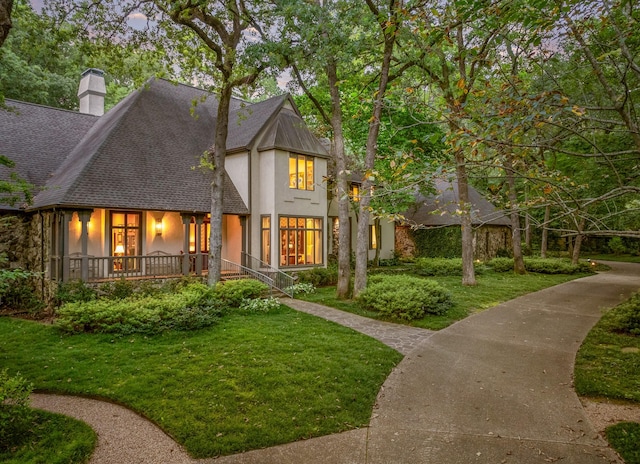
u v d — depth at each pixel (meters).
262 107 19.33
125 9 11.65
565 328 9.66
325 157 18.98
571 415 5.28
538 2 4.33
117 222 14.88
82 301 10.56
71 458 4.31
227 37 12.55
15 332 9.54
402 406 5.61
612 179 9.19
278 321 10.39
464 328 9.76
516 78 5.08
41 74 23.78
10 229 14.15
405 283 12.57
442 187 27.61
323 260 18.78
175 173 15.63
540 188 4.83
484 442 4.64
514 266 20.70
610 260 31.20
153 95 18.02
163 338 8.74
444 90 12.56
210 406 5.54
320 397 5.81
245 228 16.95
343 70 14.33
